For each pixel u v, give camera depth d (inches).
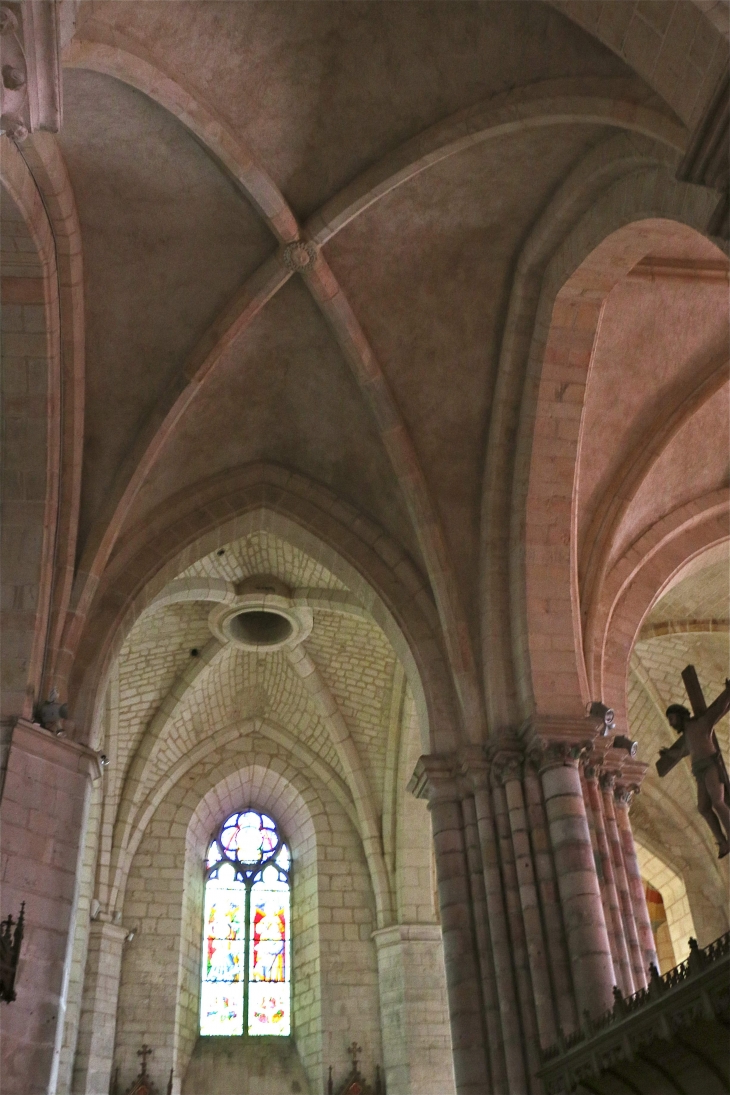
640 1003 484.1
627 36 442.3
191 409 741.3
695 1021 442.9
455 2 541.6
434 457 744.3
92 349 690.2
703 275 699.4
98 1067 948.0
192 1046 1027.3
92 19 509.4
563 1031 575.2
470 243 683.4
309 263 663.1
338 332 704.4
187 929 1069.1
